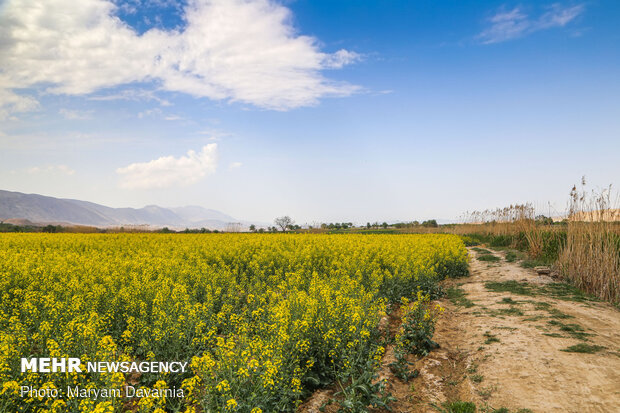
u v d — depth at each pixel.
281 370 6.73
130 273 13.64
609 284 13.07
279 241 26.28
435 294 14.62
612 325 10.10
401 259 16.28
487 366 7.95
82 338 7.36
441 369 8.26
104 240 28.97
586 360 7.80
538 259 20.22
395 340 9.49
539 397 6.57
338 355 7.93
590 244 14.61
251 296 12.18
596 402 6.28
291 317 8.97
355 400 6.38
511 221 29.50
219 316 9.65
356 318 8.45
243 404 5.69
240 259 18.34
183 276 13.88
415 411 6.70
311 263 17.47
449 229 48.38
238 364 6.53
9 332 8.51
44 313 9.39
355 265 16.11
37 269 13.73
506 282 16.09
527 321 10.50
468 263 20.92
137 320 9.04
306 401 6.98
